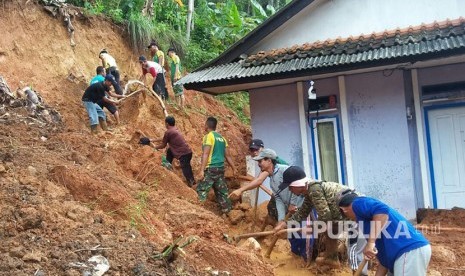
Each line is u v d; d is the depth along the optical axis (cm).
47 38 1146
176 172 922
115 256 447
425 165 873
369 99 890
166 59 1422
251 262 525
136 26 1378
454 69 863
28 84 1032
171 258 467
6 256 411
